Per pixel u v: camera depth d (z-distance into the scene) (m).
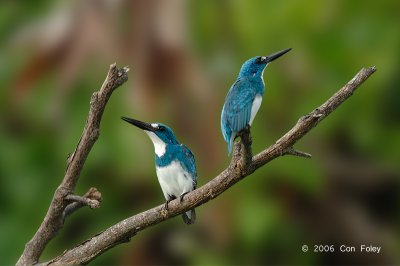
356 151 13.42
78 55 10.84
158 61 10.52
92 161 11.80
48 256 12.37
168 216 6.94
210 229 11.53
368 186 13.36
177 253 12.01
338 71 13.27
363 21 13.71
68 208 6.93
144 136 11.42
